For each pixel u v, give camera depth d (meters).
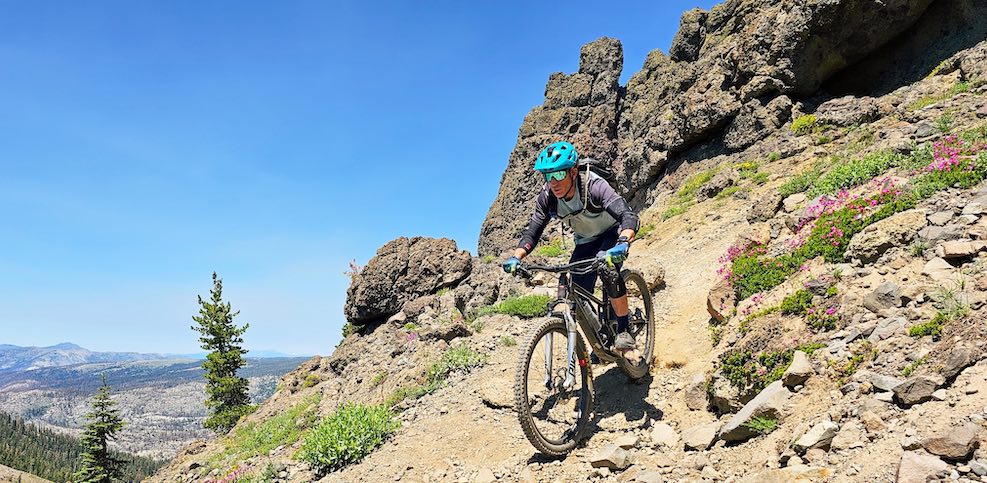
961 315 4.46
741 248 9.41
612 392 6.83
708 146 23.38
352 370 17.84
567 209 5.56
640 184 27.67
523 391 5.27
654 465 5.00
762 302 6.97
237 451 15.89
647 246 16.48
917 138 12.33
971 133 9.45
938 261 5.54
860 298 5.61
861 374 4.46
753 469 4.29
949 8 18.25
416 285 23.78
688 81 28.84
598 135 37.72
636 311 6.82
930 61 18.02
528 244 5.73
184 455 19.03
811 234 7.77
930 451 3.23
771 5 24.17
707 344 7.25
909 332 4.64
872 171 10.32
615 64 40.03
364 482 6.87
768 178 16.70
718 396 5.57
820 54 19.88
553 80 43.00
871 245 6.43
